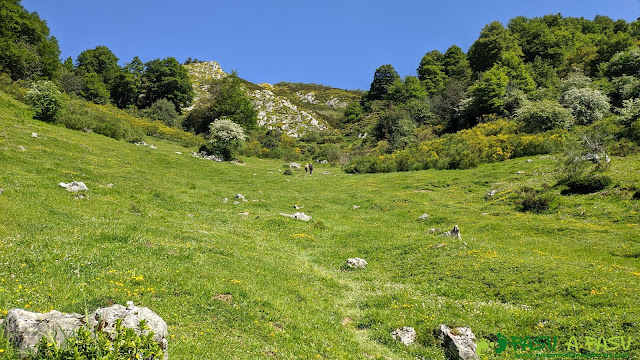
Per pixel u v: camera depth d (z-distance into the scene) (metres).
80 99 78.50
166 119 91.38
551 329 11.77
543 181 37.81
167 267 14.02
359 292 17.16
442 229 27.50
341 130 124.38
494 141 54.94
